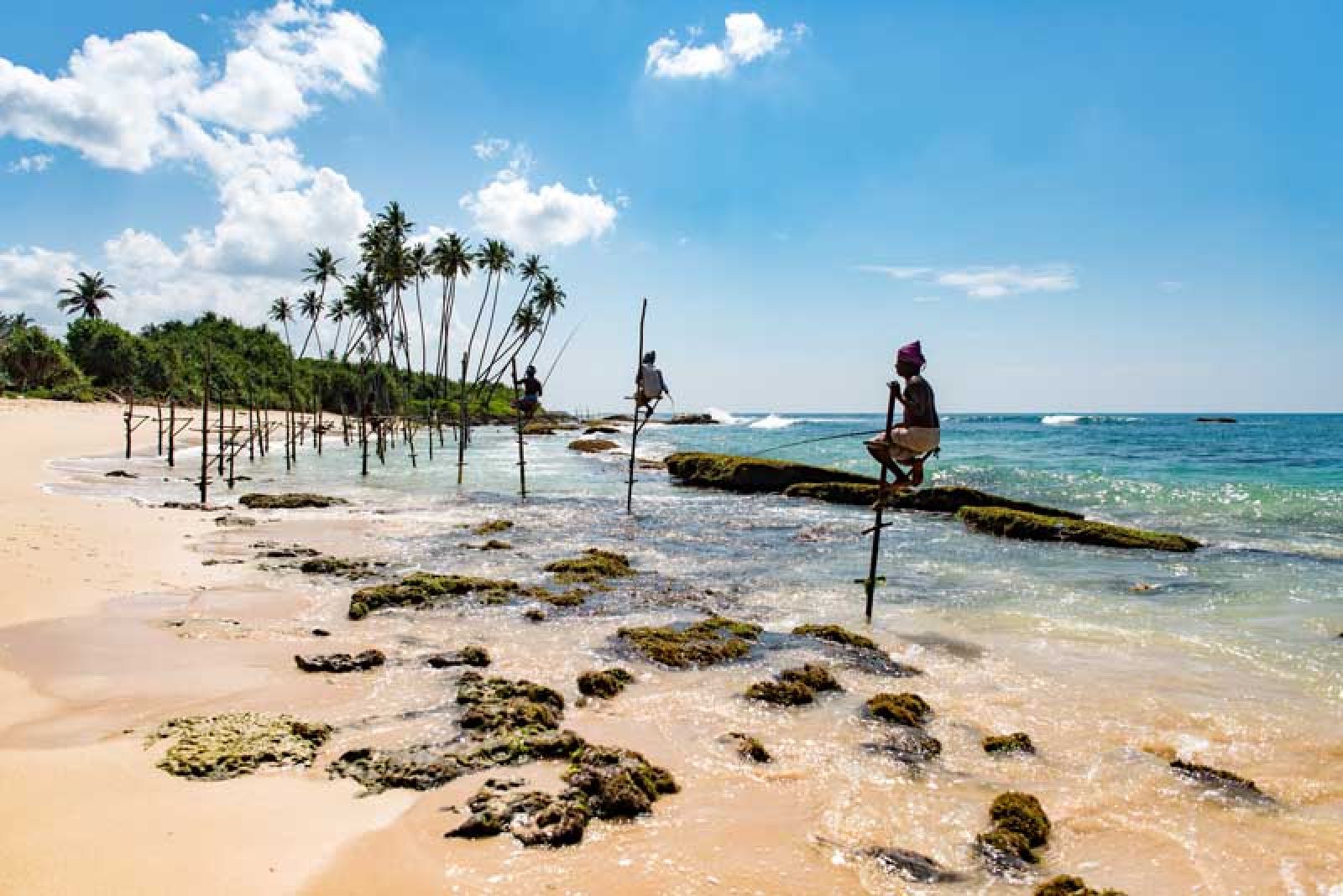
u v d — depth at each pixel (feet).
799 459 134.51
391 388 247.70
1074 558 50.98
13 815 15.38
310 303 238.48
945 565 48.52
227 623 31.78
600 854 15.44
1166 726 23.16
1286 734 22.54
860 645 31.35
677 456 104.78
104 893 12.91
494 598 37.19
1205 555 51.52
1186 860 16.16
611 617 34.96
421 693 24.22
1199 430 238.89
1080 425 297.53
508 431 249.55
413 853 15.02
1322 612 36.63
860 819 17.43
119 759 18.47
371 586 39.04
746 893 14.30
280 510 68.85
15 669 25.13
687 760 20.40
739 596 40.52
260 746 19.34
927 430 35.12
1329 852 16.42
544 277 192.13
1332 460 109.50
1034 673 28.14
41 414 157.28
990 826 17.29
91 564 40.86
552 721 22.27
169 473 99.19
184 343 263.90
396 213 162.81
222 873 13.87
